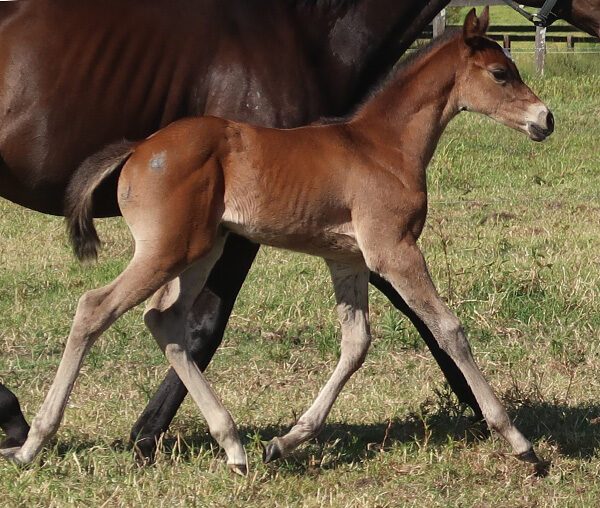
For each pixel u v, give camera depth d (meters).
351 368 10.78
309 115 11.11
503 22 57.16
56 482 9.75
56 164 10.81
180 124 9.86
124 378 13.73
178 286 10.28
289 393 13.24
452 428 11.91
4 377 13.61
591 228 21.05
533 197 24.00
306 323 15.91
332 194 10.09
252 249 10.81
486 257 18.72
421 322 11.89
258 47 11.02
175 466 10.41
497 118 10.89
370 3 11.39
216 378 13.74
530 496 10.09
